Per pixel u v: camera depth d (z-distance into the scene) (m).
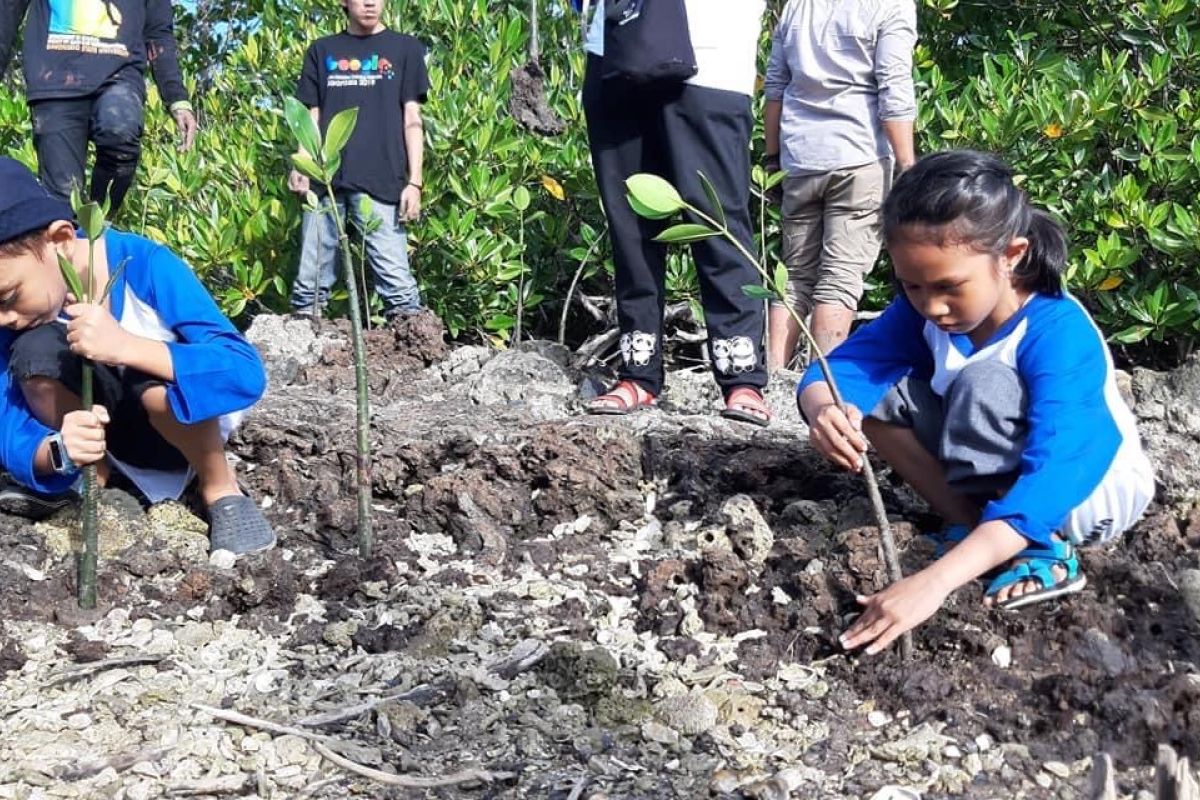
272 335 4.72
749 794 2.21
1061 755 2.28
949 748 2.31
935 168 2.49
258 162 6.27
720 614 2.72
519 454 3.37
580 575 2.98
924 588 2.46
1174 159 5.19
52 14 5.14
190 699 2.51
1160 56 5.43
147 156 6.30
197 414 2.87
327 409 3.84
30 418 3.02
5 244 2.75
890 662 2.52
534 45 5.12
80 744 2.36
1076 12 6.14
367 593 2.87
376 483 3.37
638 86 3.73
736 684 2.52
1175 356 5.54
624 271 4.01
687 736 2.40
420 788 2.24
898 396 2.83
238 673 2.62
